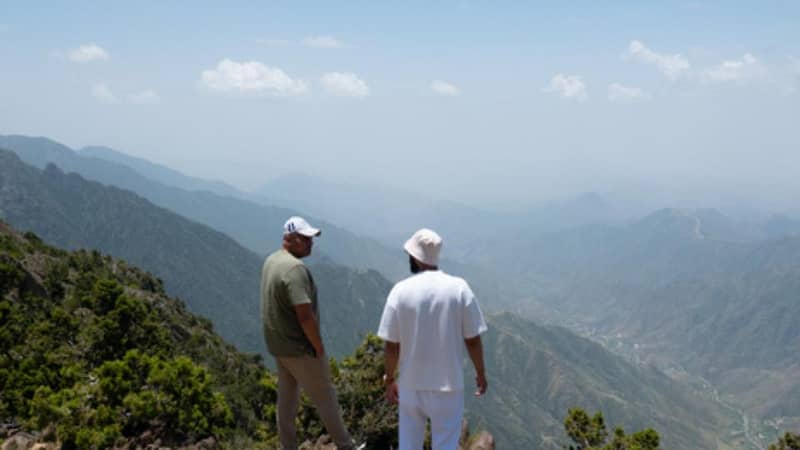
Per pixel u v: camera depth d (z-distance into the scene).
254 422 17.91
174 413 14.29
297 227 7.73
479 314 6.60
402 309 6.50
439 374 6.45
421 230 6.87
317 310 7.85
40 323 44.97
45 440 13.35
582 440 19.47
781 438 19.41
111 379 15.09
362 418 12.20
